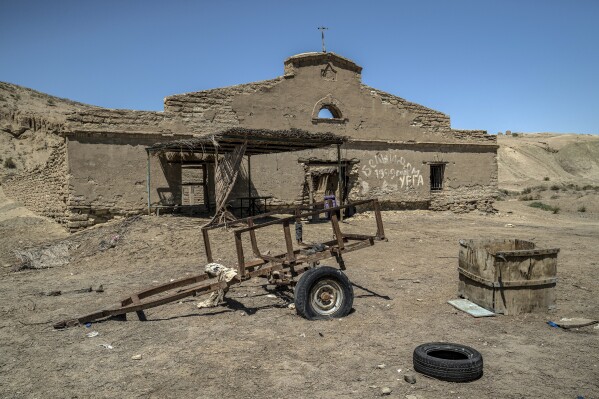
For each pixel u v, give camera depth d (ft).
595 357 16.96
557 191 145.69
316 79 68.18
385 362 16.80
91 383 15.55
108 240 44.06
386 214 71.41
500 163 269.85
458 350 16.43
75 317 22.95
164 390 14.89
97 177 54.34
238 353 17.99
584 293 26.40
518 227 62.13
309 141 49.88
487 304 22.93
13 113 185.68
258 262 26.23
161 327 21.57
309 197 67.62
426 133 76.95
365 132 71.72
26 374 16.44
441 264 35.65
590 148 327.06
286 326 21.26
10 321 23.04
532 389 14.39
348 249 24.81
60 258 40.14
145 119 56.90
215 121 61.05
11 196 98.58
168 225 49.34
